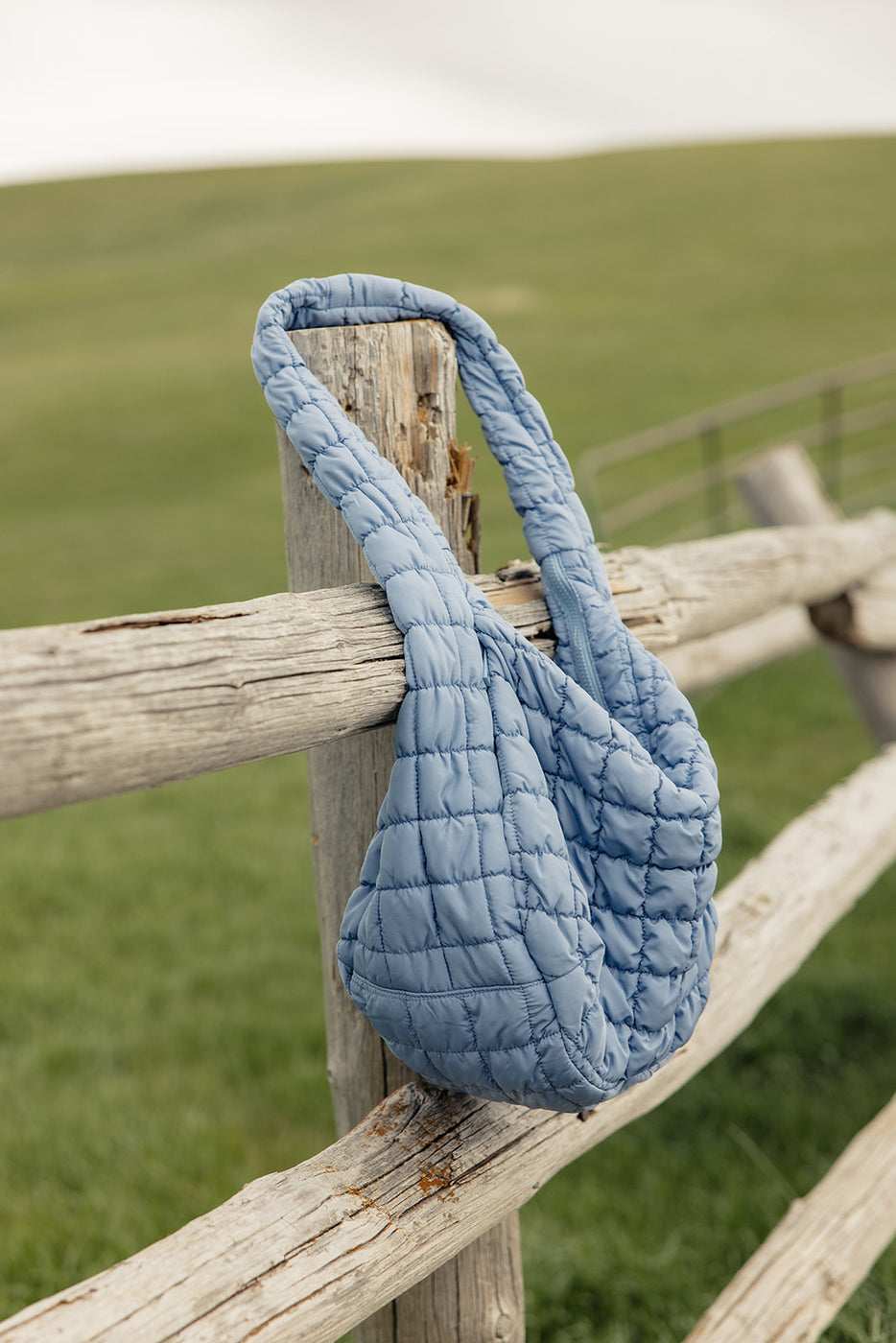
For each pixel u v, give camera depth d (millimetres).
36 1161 2885
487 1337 1438
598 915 1145
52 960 4152
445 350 1354
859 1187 2010
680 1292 2426
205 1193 2764
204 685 888
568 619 1352
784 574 2412
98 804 6137
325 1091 3279
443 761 1050
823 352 20016
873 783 2590
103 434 19250
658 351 21250
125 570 12344
